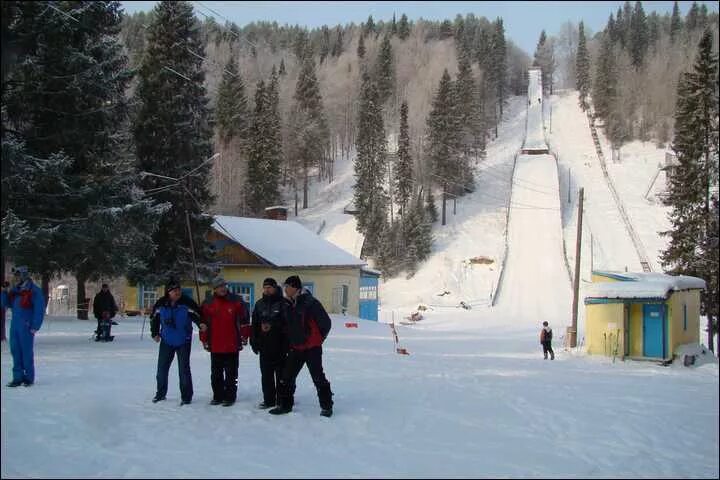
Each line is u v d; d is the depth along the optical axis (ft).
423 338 115.34
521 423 29.01
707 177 107.45
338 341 89.66
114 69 74.59
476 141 380.17
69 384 35.68
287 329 30.01
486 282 226.79
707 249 102.68
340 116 434.71
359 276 150.82
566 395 38.29
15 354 34.40
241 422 27.96
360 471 20.51
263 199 259.39
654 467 21.71
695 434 27.12
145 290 124.47
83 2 67.21
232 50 420.77
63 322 87.66
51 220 65.05
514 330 147.74
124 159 98.02
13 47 30.27
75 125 67.82
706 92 109.19
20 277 34.88
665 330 73.97
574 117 488.85
